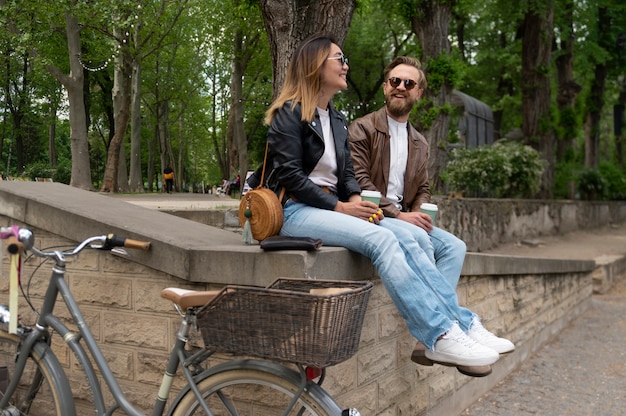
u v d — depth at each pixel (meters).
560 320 8.10
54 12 16.56
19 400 2.72
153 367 3.05
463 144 19.39
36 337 2.63
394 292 2.88
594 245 15.87
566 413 4.79
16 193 3.46
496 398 5.17
